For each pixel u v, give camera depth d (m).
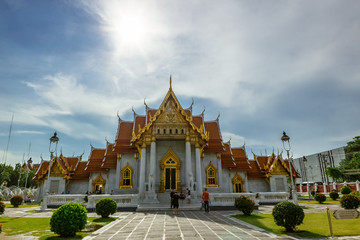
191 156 34.72
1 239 11.57
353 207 22.56
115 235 12.21
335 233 11.66
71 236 12.26
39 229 14.52
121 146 37.59
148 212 23.17
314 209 24.52
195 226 14.55
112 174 38.97
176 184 33.34
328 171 64.88
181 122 33.56
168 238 11.25
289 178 45.56
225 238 11.03
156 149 35.09
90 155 42.75
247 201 20.08
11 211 26.42
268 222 15.73
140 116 41.22
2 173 79.56
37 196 42.22
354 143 74.69
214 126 42.41
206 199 22.89
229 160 41.41
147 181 33.25
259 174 45.03
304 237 11.07
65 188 41.38
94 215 21.44
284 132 31.97
